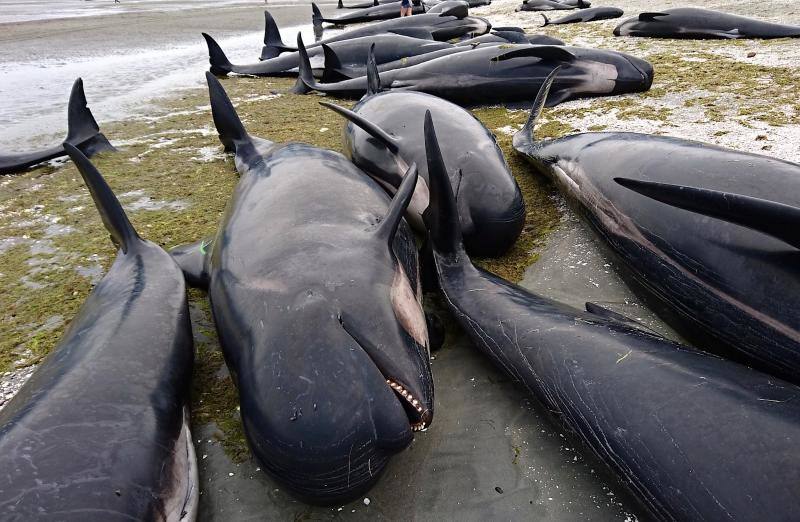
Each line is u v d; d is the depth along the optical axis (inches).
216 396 129.6
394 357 96.7
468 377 130.6
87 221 213.6
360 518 100.4
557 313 128.0
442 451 112.3
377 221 133.6
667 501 87.7
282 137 283.1
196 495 102.7
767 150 204.4
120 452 90.2
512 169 227.6
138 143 293.4
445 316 150.9
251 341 100.7
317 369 88.6
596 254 171.0
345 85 364.8
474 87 309.7
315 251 112.9
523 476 106.5
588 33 491.5
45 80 454.9
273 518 101.3
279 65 454.3
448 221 146.9
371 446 86.9
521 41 394.9
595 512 99.1
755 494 78.8
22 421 92.4
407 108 209.5
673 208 143.5
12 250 195.8
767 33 390.0
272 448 87.7
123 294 135.0
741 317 124.0
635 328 122.6
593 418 101.7
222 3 1401.3
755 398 91.0
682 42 409.1
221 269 125.7
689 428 89.9
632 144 170.9
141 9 1193.4
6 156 265.0
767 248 121.2
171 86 424.2
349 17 774.5
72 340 119.9
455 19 534.0
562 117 274.1
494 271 165.9
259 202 141.0
